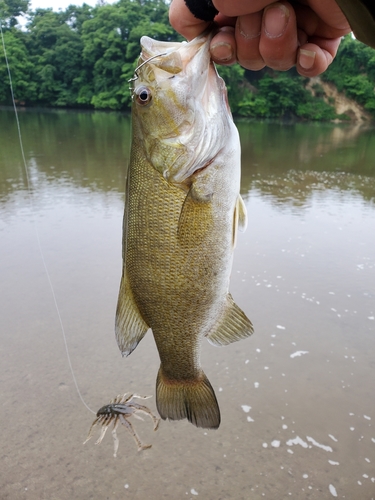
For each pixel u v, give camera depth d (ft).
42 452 1.55
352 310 2.44
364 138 11.71
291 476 1.48
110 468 1.50
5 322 2.25
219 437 1.63
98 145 8.33
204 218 0.84
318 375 1.94
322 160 7.50
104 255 3.06
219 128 0.84
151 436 1.63
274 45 0.74
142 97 0.83
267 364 2.01
